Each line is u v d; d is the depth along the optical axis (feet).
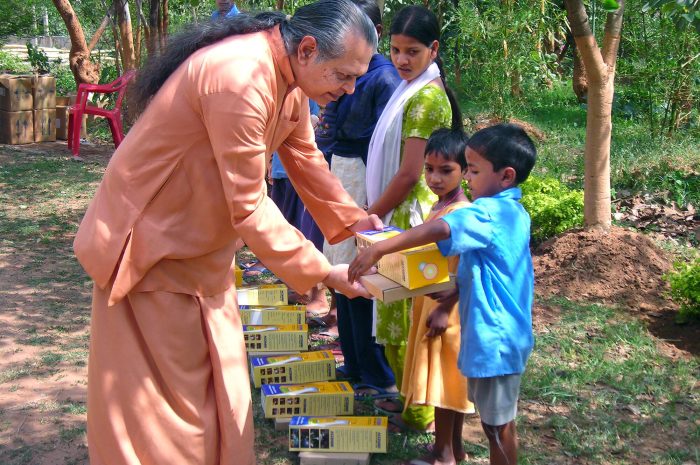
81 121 35.04
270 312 15.39
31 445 11.88
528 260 9.93
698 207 24.18
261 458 11.60
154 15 37.35
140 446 8.82
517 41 34.63
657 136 32.35
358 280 9.26
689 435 12.19
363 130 13.50
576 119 40.24
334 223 10.56
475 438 12.23
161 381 8.84
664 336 16.28
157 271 8.67
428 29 11.92
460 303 9.92
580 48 18.93
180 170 8.52
